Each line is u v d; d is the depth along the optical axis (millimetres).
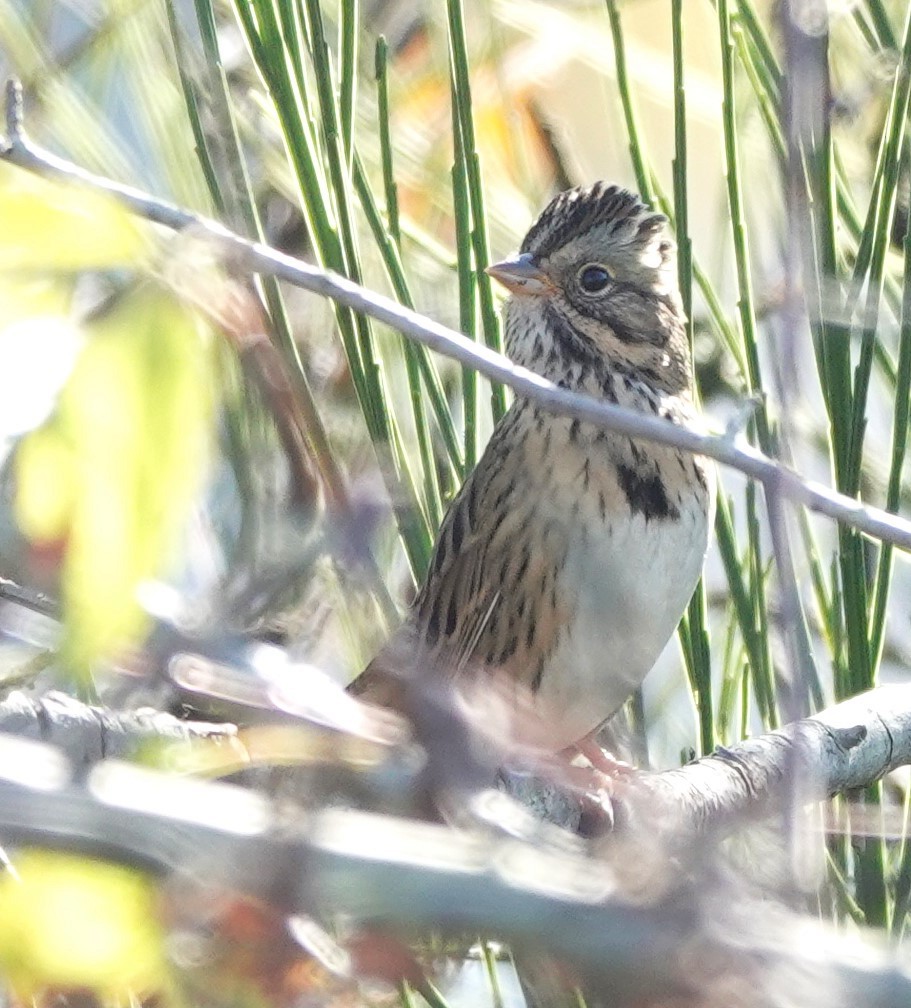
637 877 3307
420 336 5191
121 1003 4273
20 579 4852
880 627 7496
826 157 7145
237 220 6574
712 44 10180
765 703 7441
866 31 8781
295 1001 4379
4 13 8609
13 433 3551
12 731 5371
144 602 3639
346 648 6918
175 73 8391
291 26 7504
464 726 4039
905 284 7402
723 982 3225
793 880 4215
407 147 9453
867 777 7621
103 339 3613
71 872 3691
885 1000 3219
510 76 9844
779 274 8398
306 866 3203
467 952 6352
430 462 7871
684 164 7793
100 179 4605
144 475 3590
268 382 5188
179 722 5555
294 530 6625
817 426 8469
